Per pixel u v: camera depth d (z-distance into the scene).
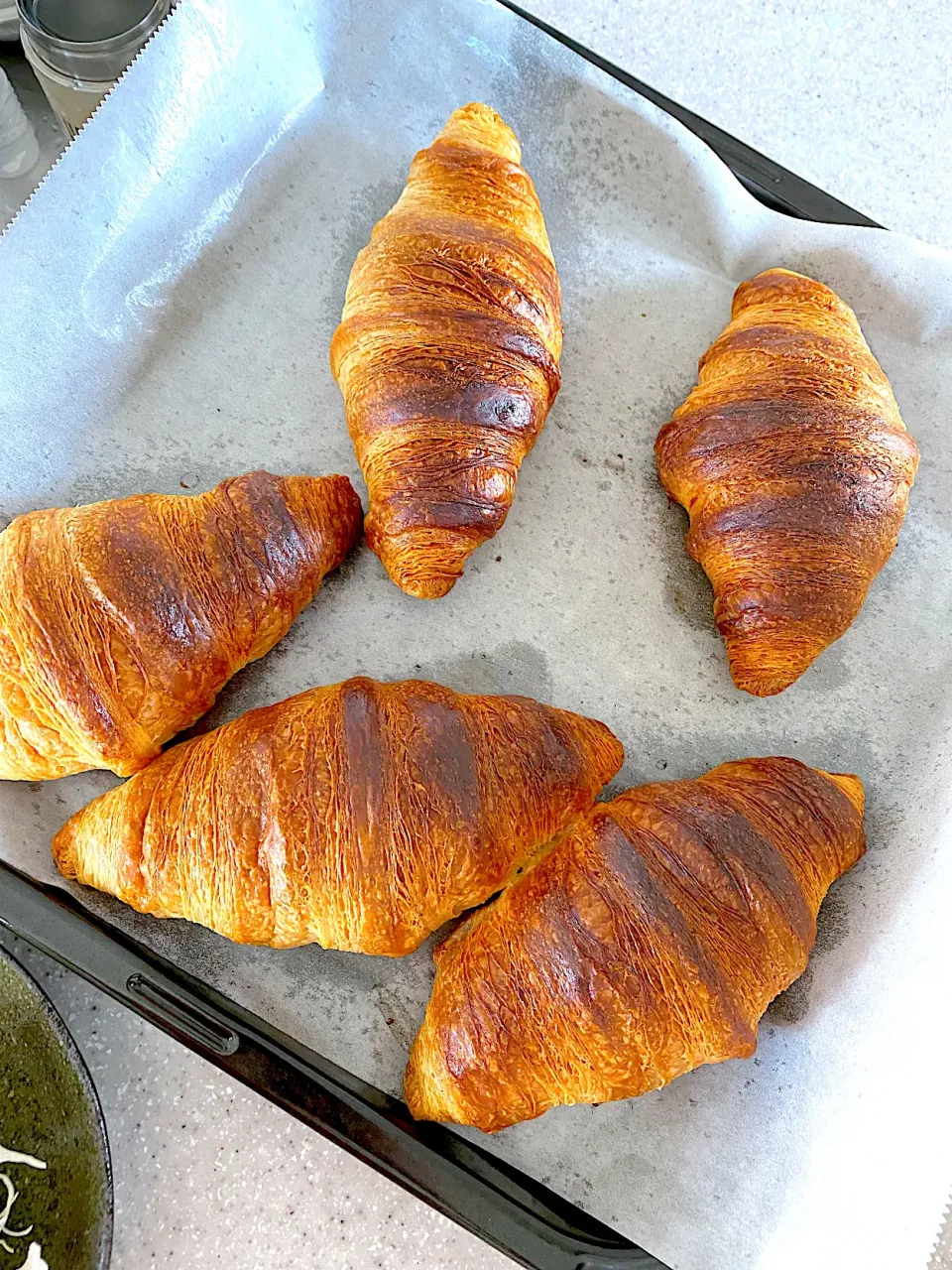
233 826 0.26
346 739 0.26
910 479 0.31
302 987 0.28
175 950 0.28
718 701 0.31
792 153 0.37
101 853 0.27
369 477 0.31
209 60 0.31
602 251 0.35
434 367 0.30
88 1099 0.25
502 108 0.35
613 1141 0.27
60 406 0.32
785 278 0.32
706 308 0.35
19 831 0.29
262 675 0.31
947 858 0.27
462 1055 0.25
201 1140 0.29
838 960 0.28
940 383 0.34
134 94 0.30
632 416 0.34
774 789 0.28
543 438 0.33
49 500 0.32
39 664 0.27
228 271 0.34
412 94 0.35
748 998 0.25
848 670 0.31
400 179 0.35
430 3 0.33
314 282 0.34
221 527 0.29
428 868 0.26
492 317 0.30
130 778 0.29
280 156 0.34
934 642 0.31
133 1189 0.29
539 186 0.35
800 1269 0.25
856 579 0.30
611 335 0.35
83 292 0.31
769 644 0.30
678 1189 0.27
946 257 0.33
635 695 0.31
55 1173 0.25
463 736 0.27
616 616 0.32
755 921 0.26
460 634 0.31
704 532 0.31
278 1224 0.29
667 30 0.37
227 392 0.33
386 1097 0.27
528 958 0.25
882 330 0.34
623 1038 0.25
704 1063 0.26
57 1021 0.26
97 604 0.27
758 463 0.30
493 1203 0.26
